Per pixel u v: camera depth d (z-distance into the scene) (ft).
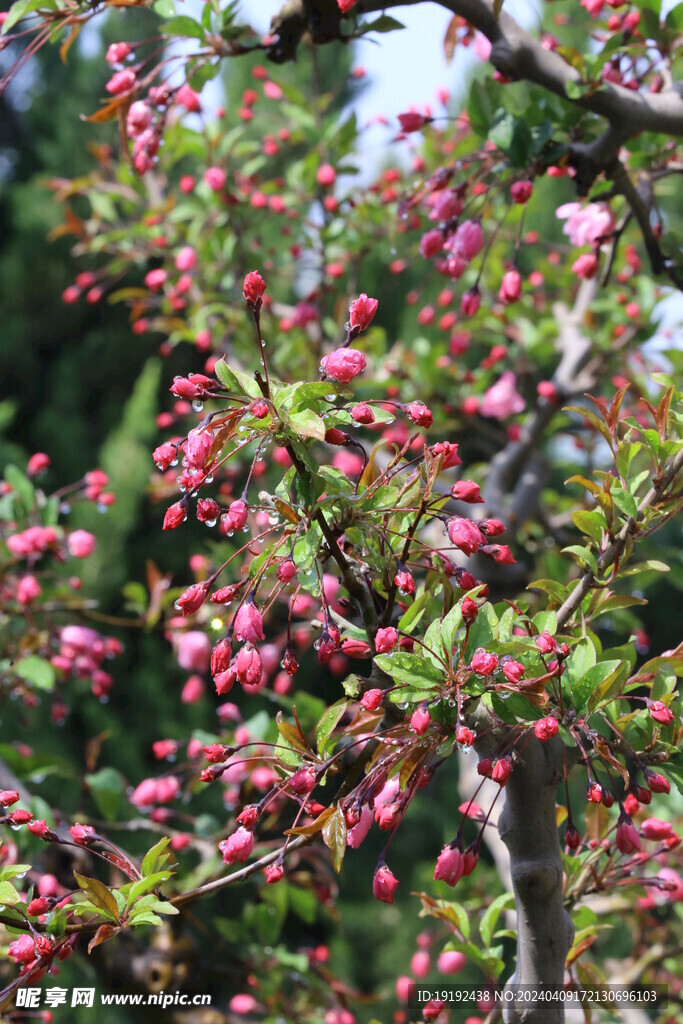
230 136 8.17
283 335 8.81
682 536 12.79
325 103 8.60
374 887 4.16
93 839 4.35
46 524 6.60
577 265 5.31
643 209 5.18
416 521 4.22
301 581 4.20
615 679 4.21
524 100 10.18
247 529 4.14
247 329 8.48
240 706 16.52
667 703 4.28
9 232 19.20
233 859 4.26
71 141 18.53
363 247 8.81
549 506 9.95
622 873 4.74
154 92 5.11
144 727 16.10
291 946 17.13
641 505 4.32
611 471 4.36
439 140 8.46
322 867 6.26
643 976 6.80
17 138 19.42
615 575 4.35
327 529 4.18
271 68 15.88
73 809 14.80
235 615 4.16
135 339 18.49
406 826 17.33
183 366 19.04
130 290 8.73
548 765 4.33
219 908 10.78
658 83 5.23
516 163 5.04
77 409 18.26
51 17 4.92
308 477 4.15
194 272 8.63
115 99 5.07
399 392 8.89
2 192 19.06
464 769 7.10
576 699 4.24
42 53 18.92
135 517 15.72
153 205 8.98
